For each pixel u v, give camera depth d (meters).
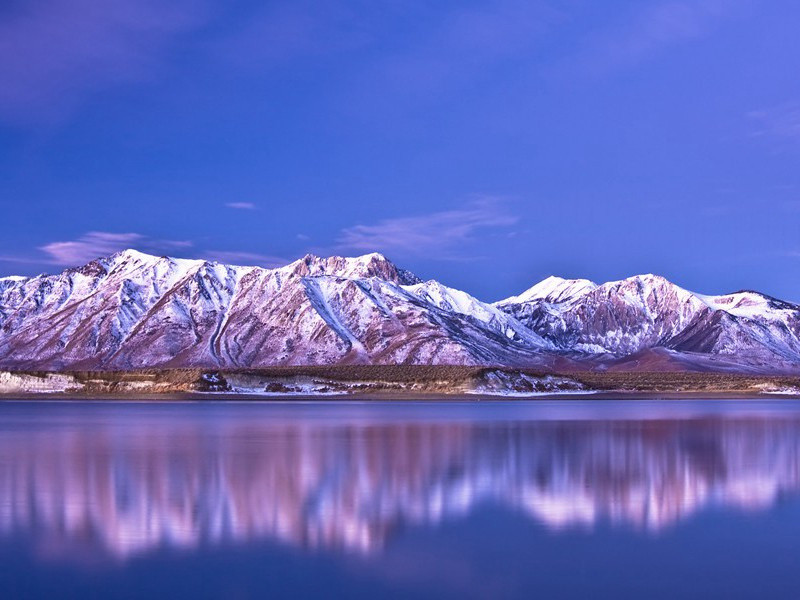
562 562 25.03
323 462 46.72
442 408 117.25
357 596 22.05
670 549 26.38
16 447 55.75
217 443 58.47
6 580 23.48
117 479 40.25
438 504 33.59
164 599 21.92
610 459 47.94
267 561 25.27
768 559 25.28
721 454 50.41
